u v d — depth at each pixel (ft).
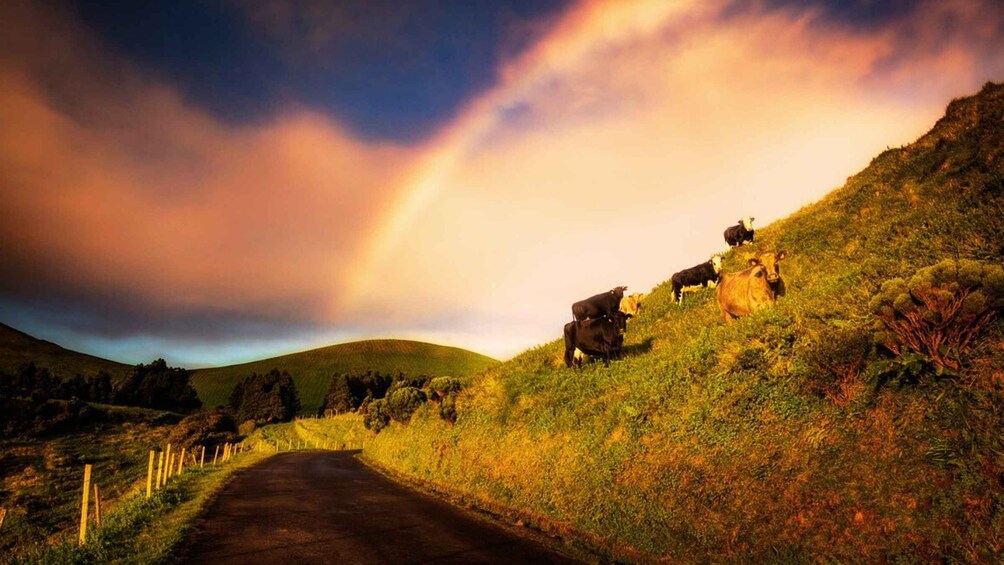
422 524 36.45
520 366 71.67
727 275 51.39
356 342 654.53
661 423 34.53
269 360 615.16
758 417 28.63
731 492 26.16
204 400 498.69
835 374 25.72
